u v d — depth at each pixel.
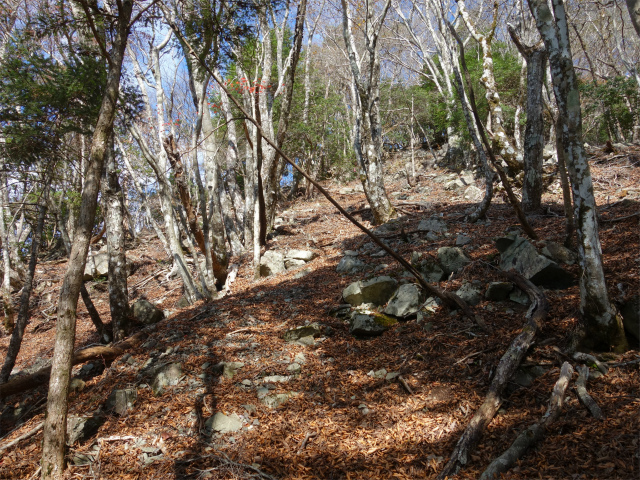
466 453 3.86
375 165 13.27
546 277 6.26
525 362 4.88
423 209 13.91
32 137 7.48
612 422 3.81
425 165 23.48
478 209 10.74
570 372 4.46
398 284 7.65
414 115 22.88
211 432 4.81
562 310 5.57
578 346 4.80
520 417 4.22
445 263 7.80
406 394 5.06
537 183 9.99
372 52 12.59
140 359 6.82
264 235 13.07
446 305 6.61
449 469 3.75
